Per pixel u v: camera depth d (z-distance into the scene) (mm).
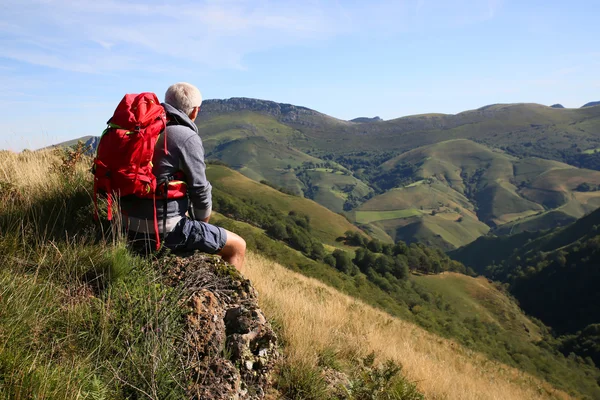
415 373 6547
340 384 3488
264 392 2648
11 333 2002
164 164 2771
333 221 185750
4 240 2658
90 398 1961
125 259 2746
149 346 2312
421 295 115312
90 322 2359
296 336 4008
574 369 83125
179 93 2936
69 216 3215
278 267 18578
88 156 4441
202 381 2367
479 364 16625
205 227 3039
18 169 4137
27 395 1786
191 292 2699
